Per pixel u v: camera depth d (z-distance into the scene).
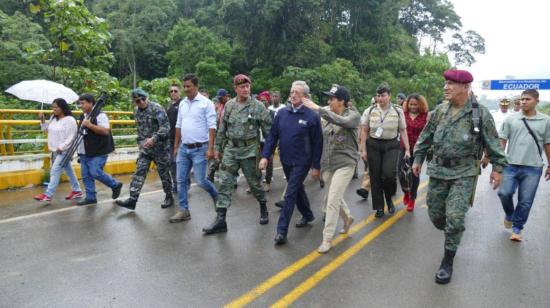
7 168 7.71
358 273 4.14
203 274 4.04
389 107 6.04
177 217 5.75
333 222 4.75
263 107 5.34
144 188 7.97
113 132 11.33
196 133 5.57
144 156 6.26
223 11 31.92
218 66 33.62
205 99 5.67
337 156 4.85
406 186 6.52
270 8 30.19
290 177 4.94
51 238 4.96
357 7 37.94
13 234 5.08
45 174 7.95
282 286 3.81
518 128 5.23
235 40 35.72
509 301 3.60
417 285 3.89
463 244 5.08
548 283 3.98
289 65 33.28
